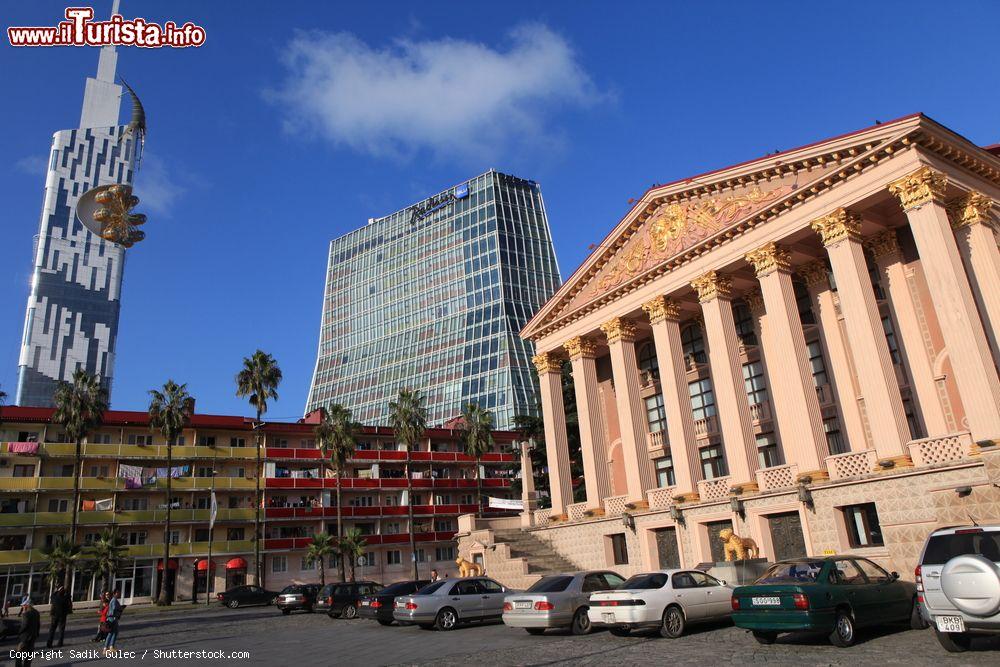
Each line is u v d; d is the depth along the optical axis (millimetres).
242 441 66125
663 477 36812
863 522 23219
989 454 19156
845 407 27766
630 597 15828
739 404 28000
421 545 72250
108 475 59094
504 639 17781
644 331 37969
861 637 13664
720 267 29609
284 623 29734
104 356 161250
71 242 163625
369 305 131875
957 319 21125
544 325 39906
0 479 53781
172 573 58625
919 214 22719
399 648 17281
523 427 65000
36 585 53875
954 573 10508
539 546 37406
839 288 24766
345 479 68250
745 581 20422
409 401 68812
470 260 118750
